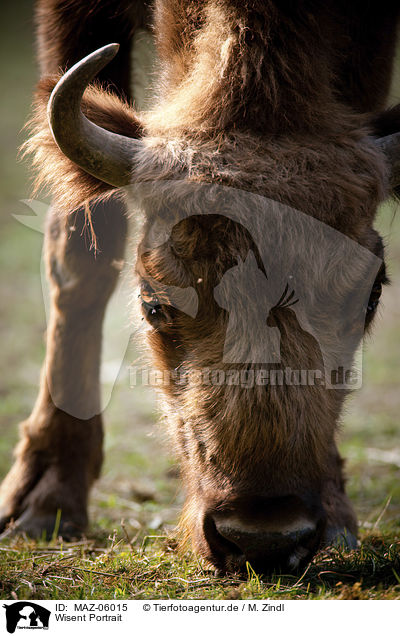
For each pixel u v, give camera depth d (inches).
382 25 478.6
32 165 410.9
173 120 375.2
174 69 415.5
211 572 363.3
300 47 367.9
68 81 335.9
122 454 739.4
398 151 385.1
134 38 518.3
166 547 421.1
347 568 376.2
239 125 361.7
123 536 506.6
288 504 335.6
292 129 362.0
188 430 369.4
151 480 670.5
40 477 527.2
